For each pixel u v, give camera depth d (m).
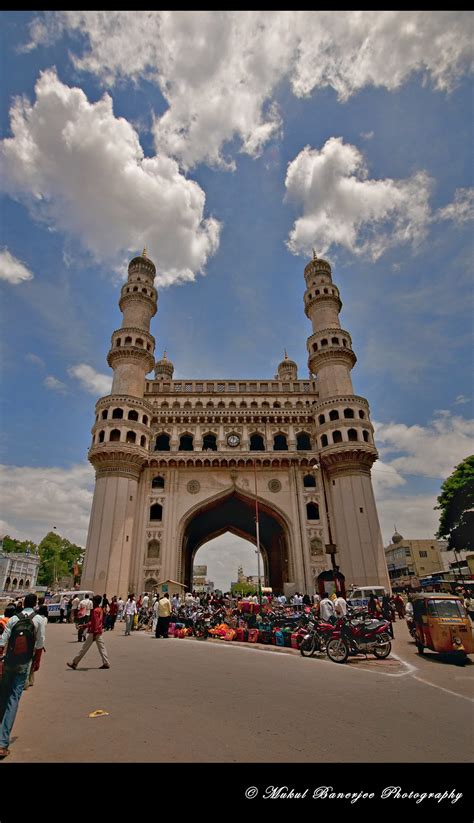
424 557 63.53
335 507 38.69
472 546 39.50
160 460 40.06
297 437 43.53
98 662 12.90
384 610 23.00
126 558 35.28
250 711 7.52
